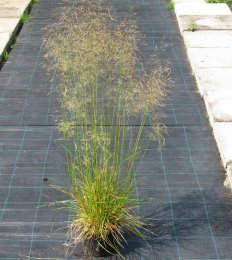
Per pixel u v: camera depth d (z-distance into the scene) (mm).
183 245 3283
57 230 3396
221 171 4012
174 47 6273
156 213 3549
